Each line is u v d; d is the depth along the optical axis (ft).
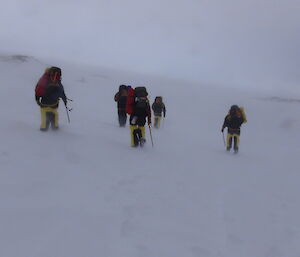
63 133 36.40
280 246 18.56
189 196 24.21
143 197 22.36
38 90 35.09
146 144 42.42
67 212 18.03
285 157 53.67
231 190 27.37
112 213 19.04
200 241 17.69
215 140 66.69
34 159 25.94
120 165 28.99
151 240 16.87
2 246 14.21
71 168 25.53
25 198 18.95
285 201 26.63
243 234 19.39
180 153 39.86
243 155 48.91
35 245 14.65
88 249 15.05
